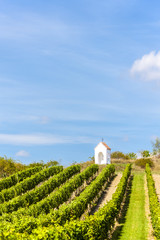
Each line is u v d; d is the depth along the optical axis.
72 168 42.72
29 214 21.09
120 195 28.06
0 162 44.88
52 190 33.31
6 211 23.39
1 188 34.38
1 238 12.06
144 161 57.16
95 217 17.61
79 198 26.16
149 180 36.69
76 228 14.84
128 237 21.08
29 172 41.41
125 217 26.45
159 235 18.92
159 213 20.70
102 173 39.28
